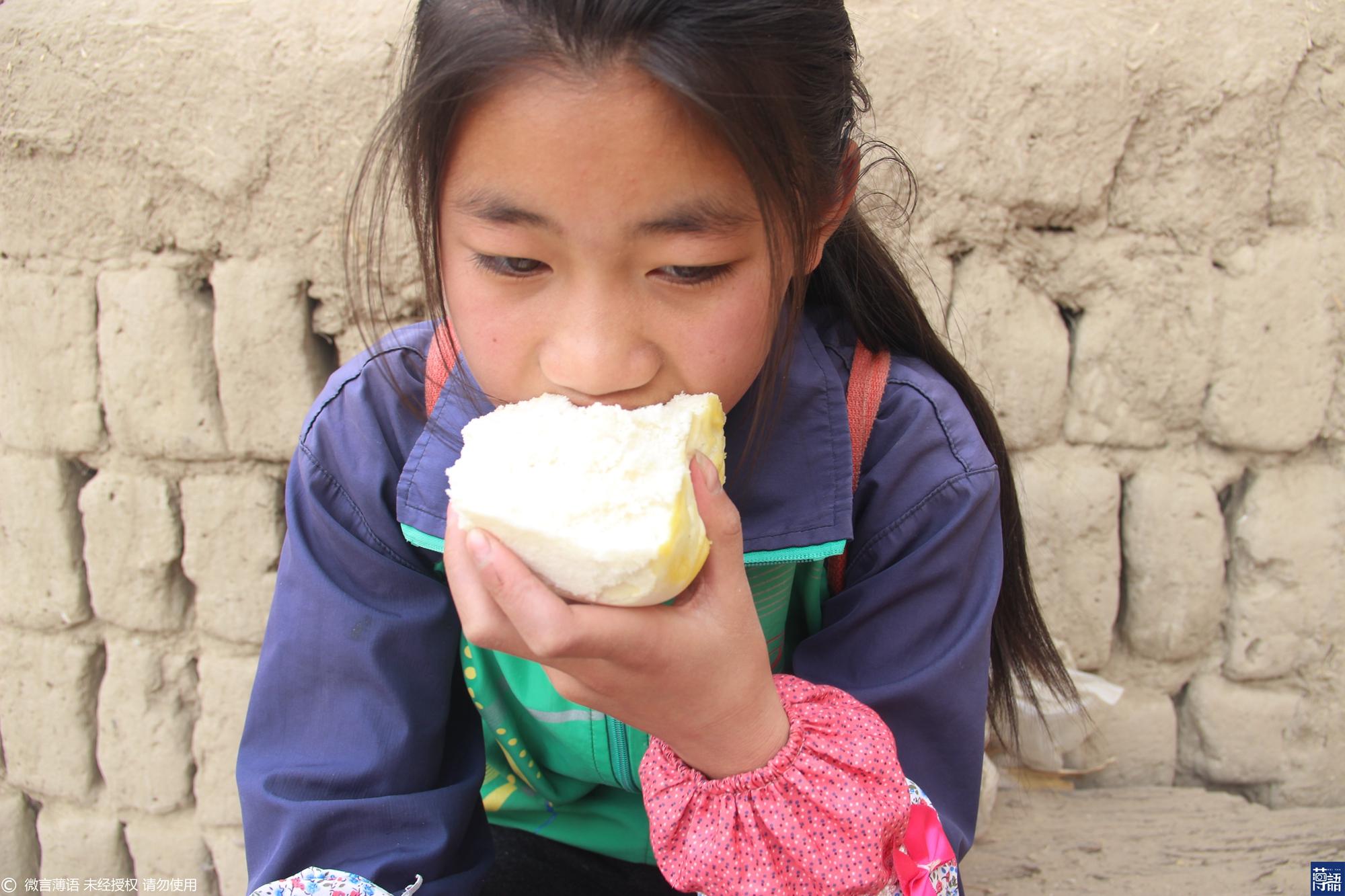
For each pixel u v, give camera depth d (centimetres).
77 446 220
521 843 160
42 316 214
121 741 234
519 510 95
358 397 132
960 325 212
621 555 93
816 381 124
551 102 84
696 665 102
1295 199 208
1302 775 230
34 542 226
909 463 128
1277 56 201
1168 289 212
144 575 225
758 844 109
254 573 224
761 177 90
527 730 148
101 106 202
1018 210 208
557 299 94
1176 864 207
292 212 205
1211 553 223
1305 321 211
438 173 96
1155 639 227
